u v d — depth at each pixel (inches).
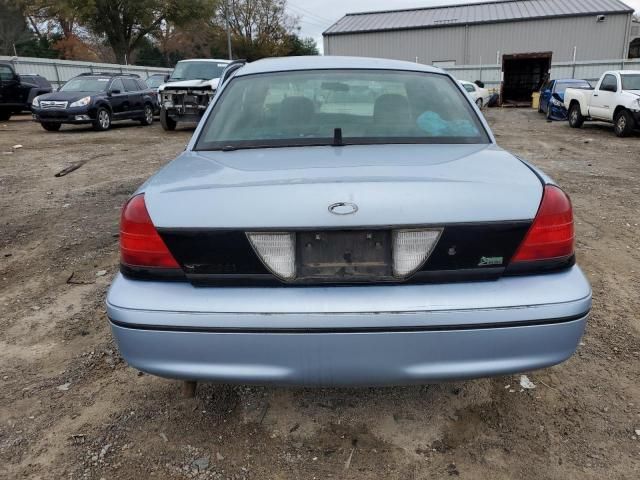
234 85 120.2
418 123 108.7
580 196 272.5
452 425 97.1
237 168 87.7
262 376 75.9
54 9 1464.1
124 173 336.5
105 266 173.9
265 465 87.9
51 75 1114.7
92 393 107.1
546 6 1445.6
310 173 81.7
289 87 116.4
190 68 633.0
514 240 76.4
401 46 1472.7
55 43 1820.9
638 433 94.9
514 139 542.0
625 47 1327.5
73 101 578.6
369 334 73.5
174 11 1581.0
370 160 89.3
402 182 76.3
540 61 1418.6
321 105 112.3
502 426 96.9
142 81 709.9
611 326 133.3
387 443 92.7
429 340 74.0
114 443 92.9
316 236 74.7
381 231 74.5
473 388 107.5
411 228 73.9
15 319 138.6
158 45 2129.7
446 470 86.8
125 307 76.9
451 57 1441.9
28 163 374.0
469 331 74.2
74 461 88.8
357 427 96.5
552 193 79.6
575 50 1357.0
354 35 1501.0
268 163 89.7
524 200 77.3
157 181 85.1
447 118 110.7
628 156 411.8
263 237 74.9
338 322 73.2
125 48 1603.1
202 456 89.7
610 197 270.1
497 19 1389.0
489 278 77.0
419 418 98.9
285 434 94.8
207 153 101.3
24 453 90.7
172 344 76.0
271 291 75.4
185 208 76.9
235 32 2162.9
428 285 75.6
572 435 94.5
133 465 87.9
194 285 77.4
